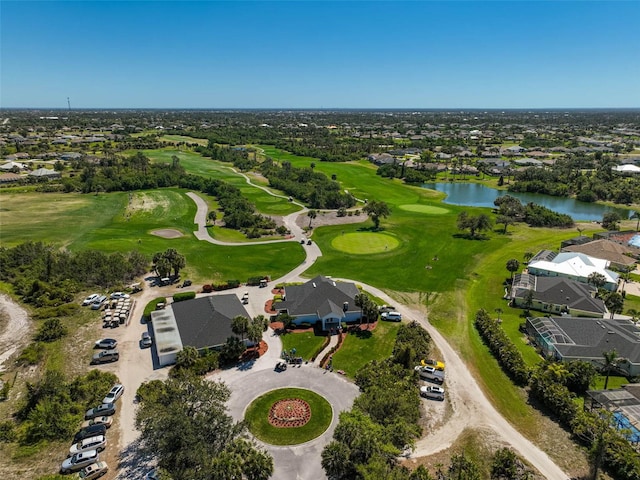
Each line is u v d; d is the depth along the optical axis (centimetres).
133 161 19738
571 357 5791
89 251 9181
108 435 4497
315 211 13438
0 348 6166
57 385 4953
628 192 16512
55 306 7400
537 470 4153
